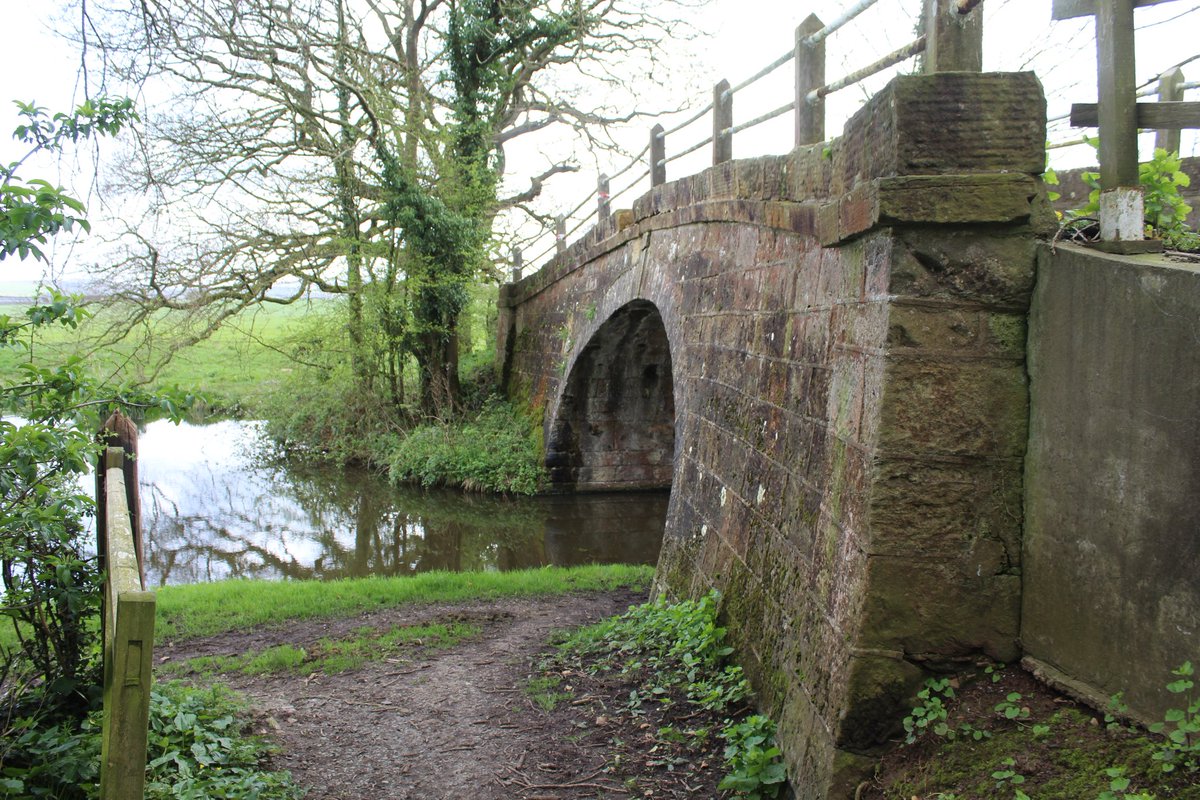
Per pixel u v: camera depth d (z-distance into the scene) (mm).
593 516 13828
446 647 6195
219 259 15312
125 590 2352
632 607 6605
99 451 3682
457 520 13664
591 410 15438
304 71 14219
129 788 2252
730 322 6262
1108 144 3061
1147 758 2523
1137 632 2699
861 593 3312
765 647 4453
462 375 20031
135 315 14695
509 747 4441
